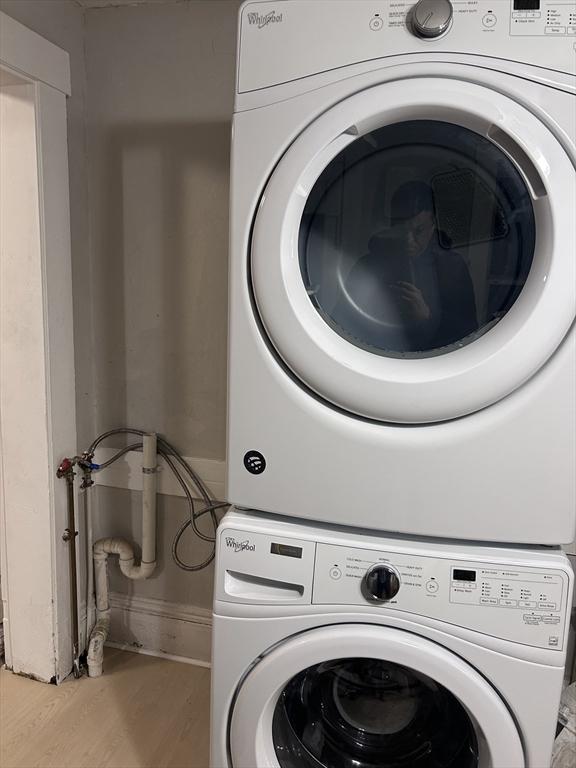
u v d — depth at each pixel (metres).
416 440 1.02
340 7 0.98
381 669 1.21
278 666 1.08
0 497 1.85
